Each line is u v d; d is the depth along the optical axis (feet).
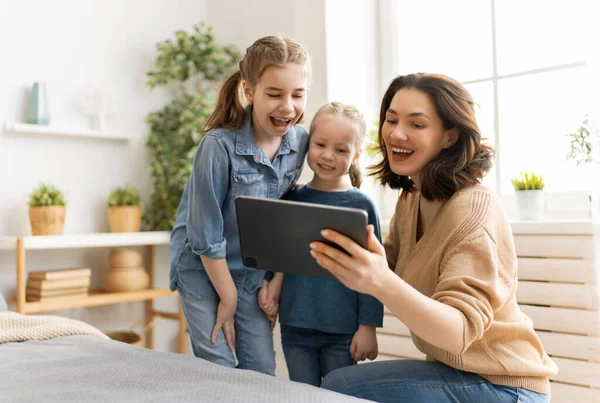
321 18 8.46
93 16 9.41
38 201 8.23
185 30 10.55
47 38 8.91
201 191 5.01
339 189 5.63
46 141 8.91
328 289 5.52
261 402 3.19
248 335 5.53
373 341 5.45
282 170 5.41
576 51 7.34
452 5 8.43
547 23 7.57
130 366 4.02
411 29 8.84
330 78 8.45
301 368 5.68
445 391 4.07
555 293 6.25
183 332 9.40
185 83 10.54
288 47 4.90
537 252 6.42
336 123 5.33
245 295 5.54
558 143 7.45
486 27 8.11
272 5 9.54
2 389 3.54
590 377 6.00
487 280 3.79
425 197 4.42
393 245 5.19
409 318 3.47
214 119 5.28
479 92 8.17
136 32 9.92
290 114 4.94
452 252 3.95
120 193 9.15
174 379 3.70
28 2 8.73
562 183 7.39
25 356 4.36
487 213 4.04
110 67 9.61
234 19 10.22
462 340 3.57
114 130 9.62
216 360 5.32
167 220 9.77
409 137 4.31
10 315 5.37
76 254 9.25
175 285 5.64
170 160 9.78
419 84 4.32
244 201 3.55
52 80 8.96
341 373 4.58
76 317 9.21
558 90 7.47
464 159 4.25
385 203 8.78
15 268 8.64
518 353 4.07
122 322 9.76
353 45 8.79
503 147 7.93
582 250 6.10
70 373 3.85
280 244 3.61
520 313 4.30
